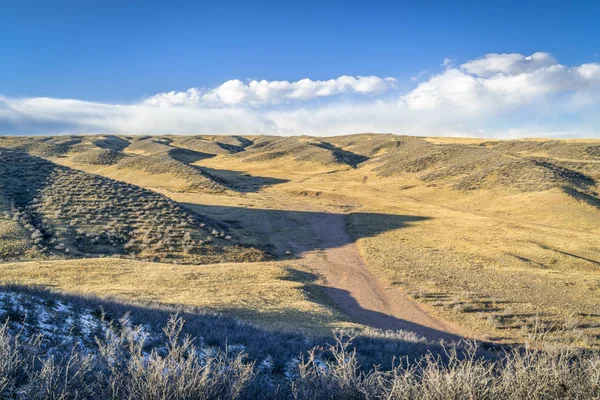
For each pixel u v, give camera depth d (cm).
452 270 3591
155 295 2122
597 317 2477
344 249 4566
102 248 3581
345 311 2598
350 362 578
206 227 4588
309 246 4688
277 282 2905
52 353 685
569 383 466
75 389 482
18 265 2578
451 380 461
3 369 478
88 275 2486
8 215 3781
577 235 4978
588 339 2028
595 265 3900
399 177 10550
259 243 4547
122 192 5162
